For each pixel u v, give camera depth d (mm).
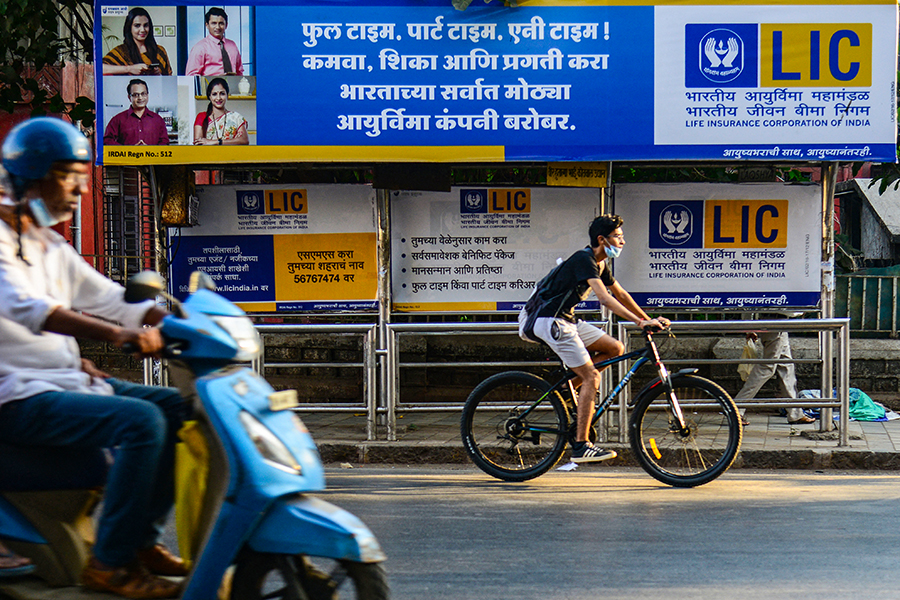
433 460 7605
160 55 7770
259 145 7781
